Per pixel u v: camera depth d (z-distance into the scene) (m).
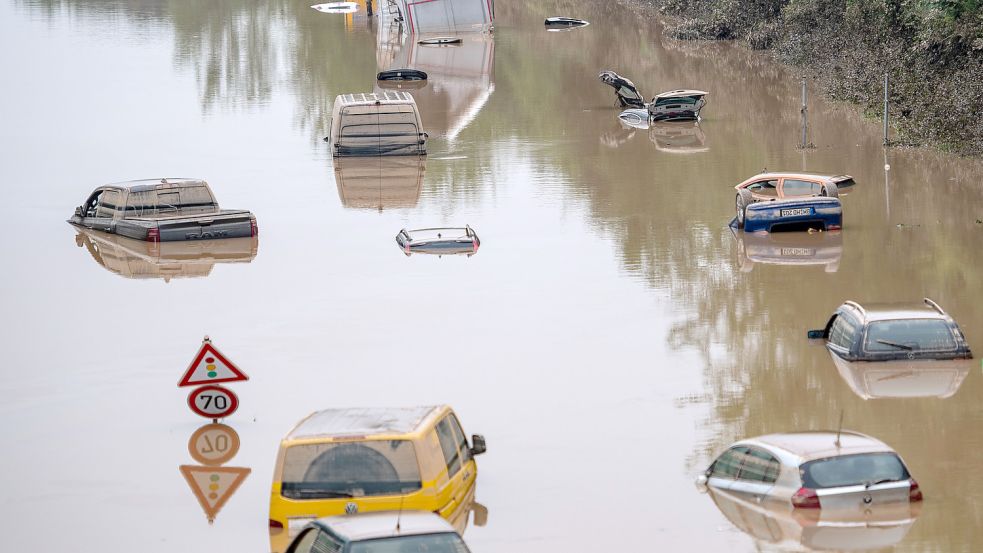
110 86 156.00
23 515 41.81
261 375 55.91
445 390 53.16
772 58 163.00
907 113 115.00
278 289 71.12
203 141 121.69
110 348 61.12
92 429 50.03
